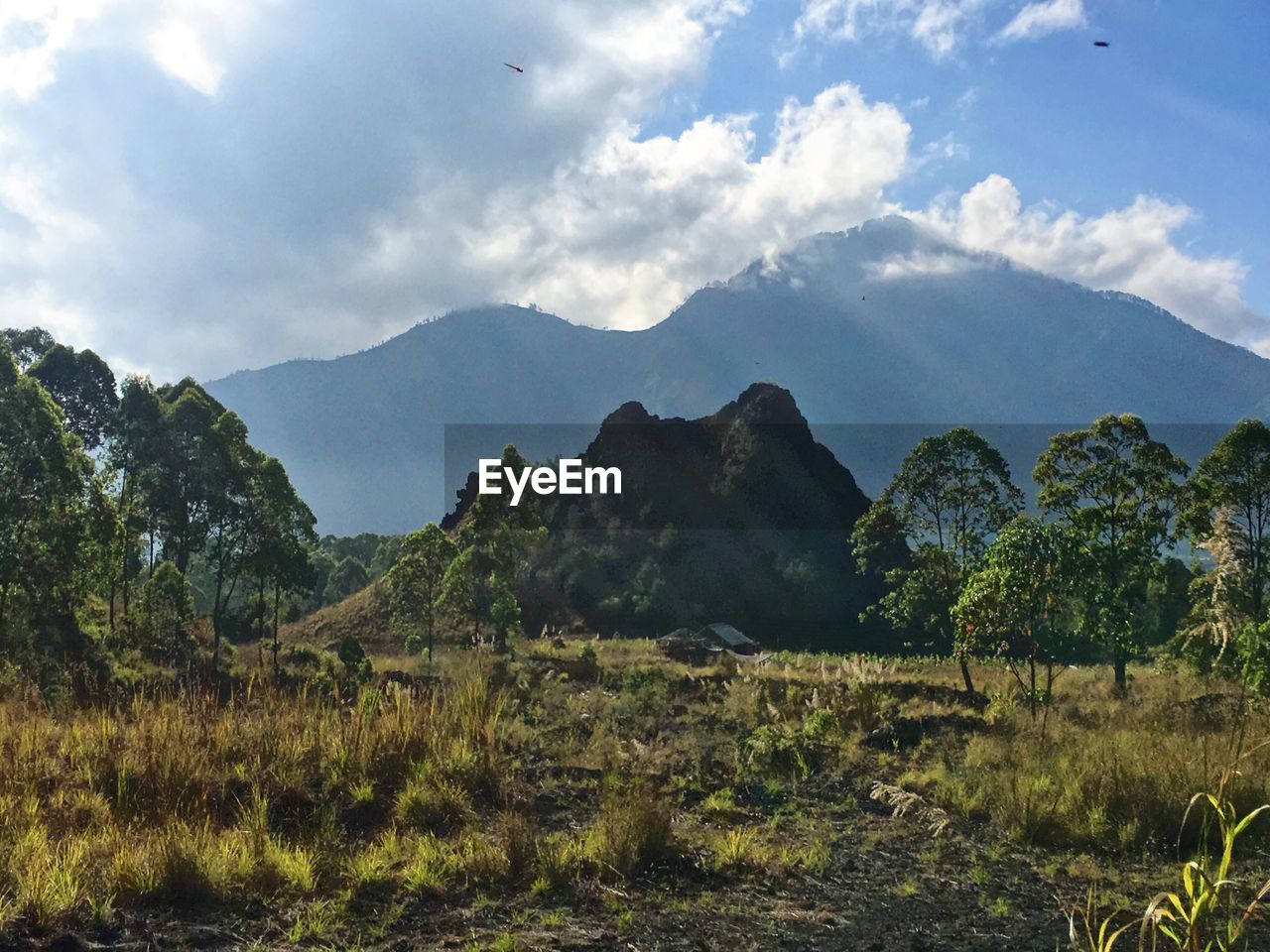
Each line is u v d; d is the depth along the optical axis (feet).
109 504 112.47
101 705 35.29
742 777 36.86
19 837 21.17
